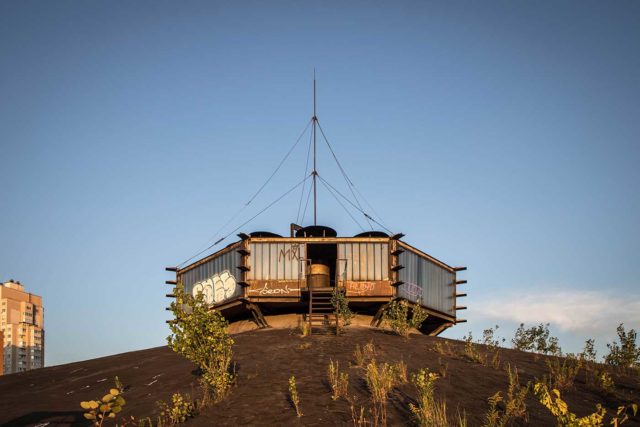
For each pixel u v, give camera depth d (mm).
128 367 20656
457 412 13055
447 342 21344
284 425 12469
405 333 23016
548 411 13289
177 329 16094
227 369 17234
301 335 22844
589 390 15203
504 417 12250
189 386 16391
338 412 13062
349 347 20250
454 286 30641
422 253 28344
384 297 26109
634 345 18531
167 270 29984
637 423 12680
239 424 12703
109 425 13648
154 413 14117
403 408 13234
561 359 18984
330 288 25172
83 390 17859
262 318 26438
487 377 16109
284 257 26375
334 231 28125
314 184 30578
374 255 26516
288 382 15562
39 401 16906
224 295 27094
